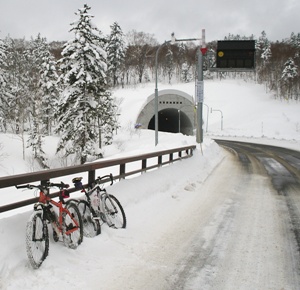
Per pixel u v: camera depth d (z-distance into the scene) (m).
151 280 3.96
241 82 121.94
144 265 4.39
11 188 10.91
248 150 30.94
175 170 11.53
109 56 97.88
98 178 5.74
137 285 3.81
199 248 5.09
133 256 4.67
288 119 76.12
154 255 4.75
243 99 98.31
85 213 5.44
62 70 24.59
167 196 8.66
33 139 33.56
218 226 6.29
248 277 4.12
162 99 61.94
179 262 4.53
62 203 4.67
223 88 110.19
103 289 3.68
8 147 35.66
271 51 132.12
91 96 25.05
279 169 16.02
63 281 3.76
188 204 8.05
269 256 4.82
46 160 33.50
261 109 87.50
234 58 20.17
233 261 4.61
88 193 5.55
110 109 39.22
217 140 57.94
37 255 4.00
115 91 96.50
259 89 108.50
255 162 19.38
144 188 8.25
